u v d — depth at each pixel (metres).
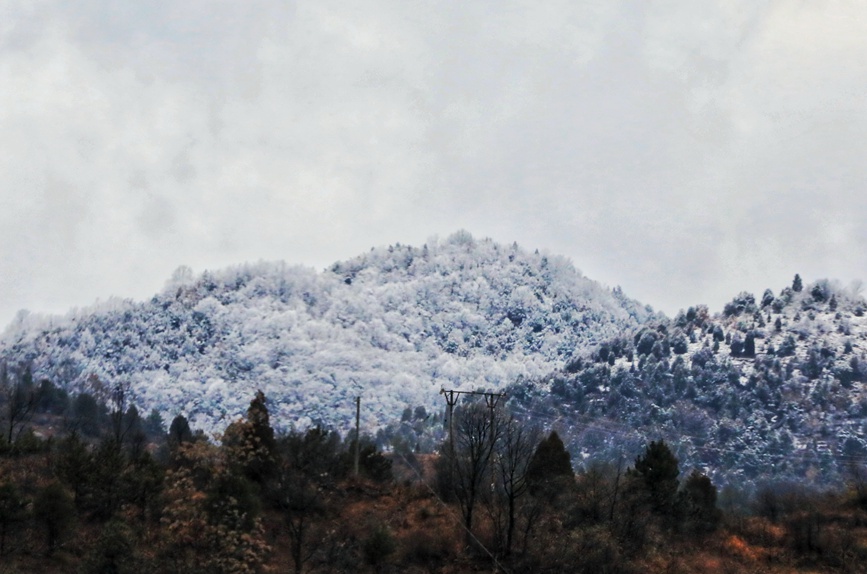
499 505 76.25
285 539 65.44
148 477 69.75
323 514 73.19
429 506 80.50
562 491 82.44
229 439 65.19
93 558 57.88
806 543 80.06
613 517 79.38
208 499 58.50
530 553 71.56
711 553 78.94
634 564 72.69
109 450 74.81
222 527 55.78
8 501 63.47
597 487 83.00
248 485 62.56
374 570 66.94
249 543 58.66
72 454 72.06
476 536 73.88
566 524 77.75
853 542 79.38
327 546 65.44
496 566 70.19
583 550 71.75
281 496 67.62
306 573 60.34
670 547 78.12
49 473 76.75
